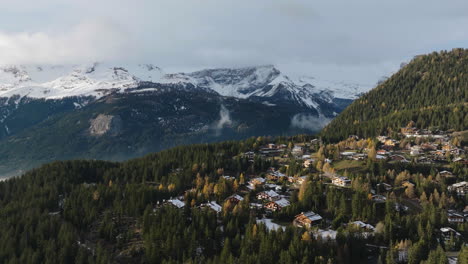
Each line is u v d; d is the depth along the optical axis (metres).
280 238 190.75
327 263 172.88
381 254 180.50
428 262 166.25
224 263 179.75
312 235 194.50
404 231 196.88
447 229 198.38
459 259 167.25
